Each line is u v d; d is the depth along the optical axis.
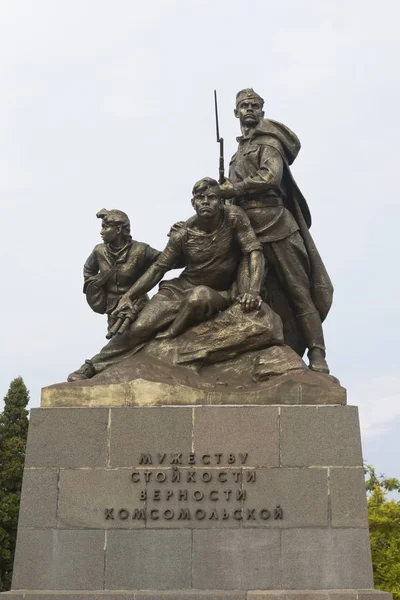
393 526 19.08
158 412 6.72
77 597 6.05
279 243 8.16
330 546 6.26
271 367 7.12
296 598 5.95
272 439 6.60
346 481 6.46
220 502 6.42
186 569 6.24
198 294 7.46
